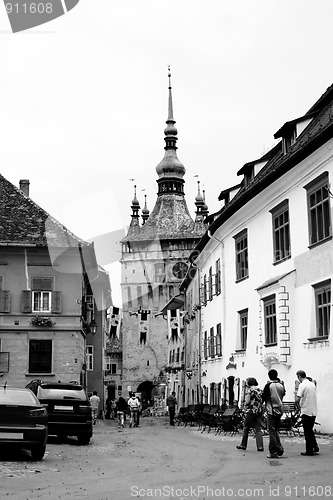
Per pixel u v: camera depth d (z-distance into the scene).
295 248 22.72
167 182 133.38
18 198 38.81
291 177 22.80
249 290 27.67
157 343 105.38
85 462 13.45
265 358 24.11
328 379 19.53
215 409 26.20
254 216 27.17
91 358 48.47
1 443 13.35
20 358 35.34
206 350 37.19
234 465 12.20
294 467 11.50
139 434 24.66
